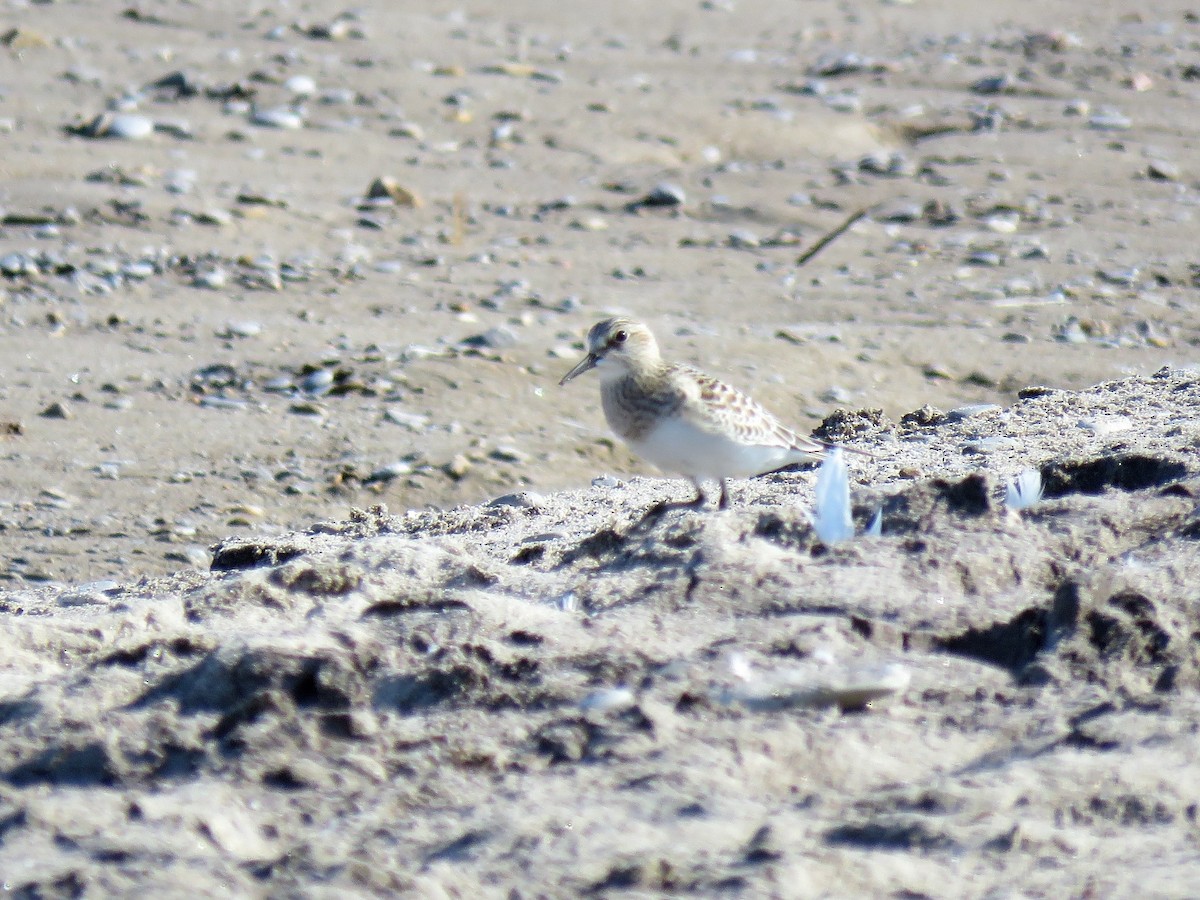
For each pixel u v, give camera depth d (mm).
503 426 14281
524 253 19203
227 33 28109
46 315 16500
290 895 4496
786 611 6188
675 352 15773
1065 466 7930
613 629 6074
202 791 5191
